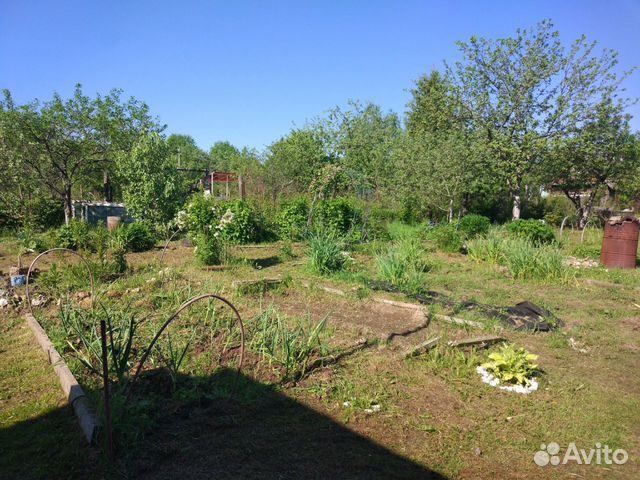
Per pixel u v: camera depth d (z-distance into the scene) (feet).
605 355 16.81
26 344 16.26
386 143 84.23
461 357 15.25
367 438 10.65
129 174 50.80
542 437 11.09
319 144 96.12
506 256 33.94
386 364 14.84
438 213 78.38
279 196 63.41
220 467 9.32
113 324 16.79
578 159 75.20
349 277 27.22
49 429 10.70
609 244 36.81
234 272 29.43
